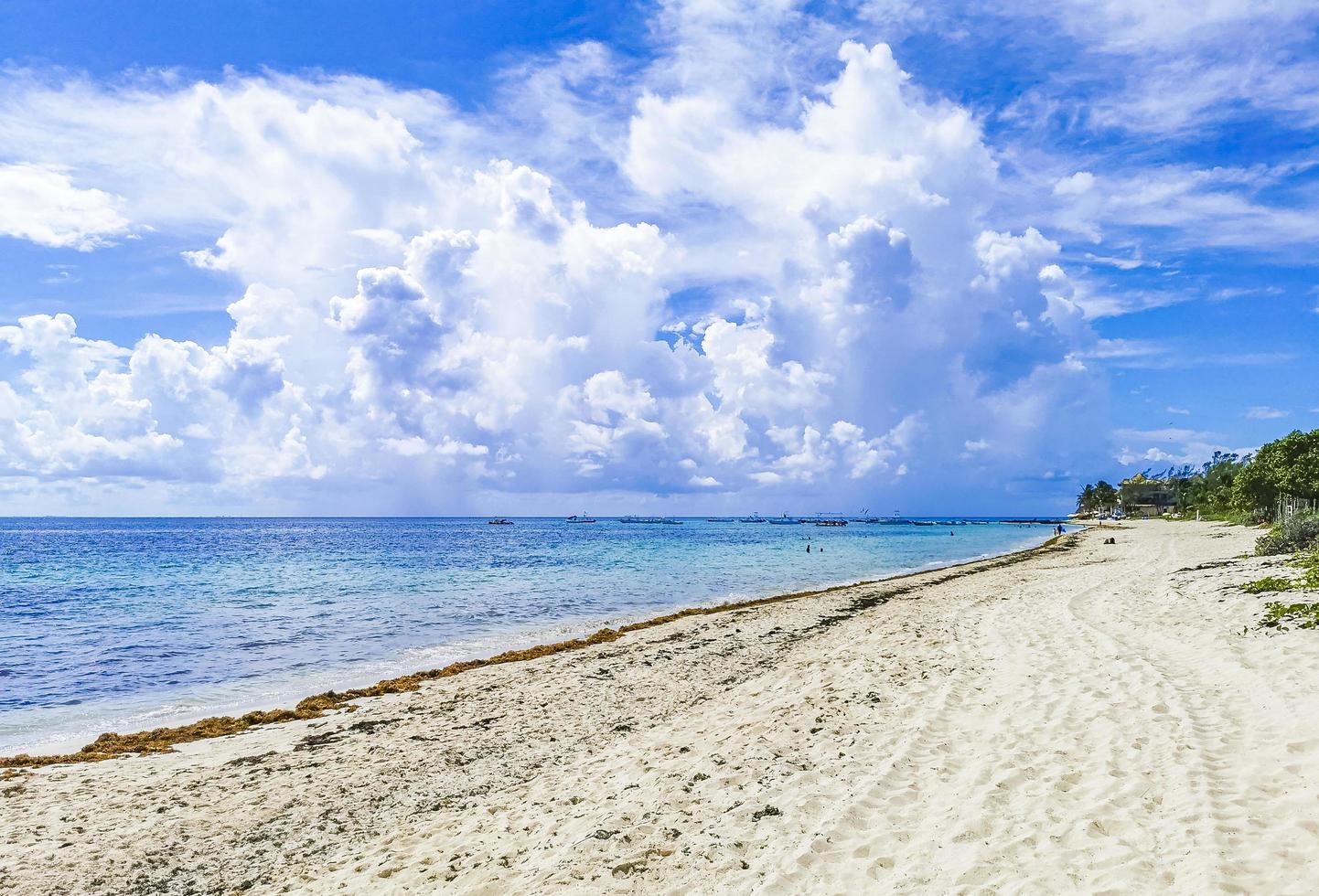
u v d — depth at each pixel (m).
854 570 52.25
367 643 23.75
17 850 8.62
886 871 6.07
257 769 11.49
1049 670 12.30
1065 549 62.88
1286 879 5.09
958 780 7.84
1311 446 55.91
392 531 167.62
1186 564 30.98
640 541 106.00
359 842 8.50
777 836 6.93
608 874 6.48
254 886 7.52
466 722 13.68
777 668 16.25
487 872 6.91
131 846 8.70
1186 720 8.81
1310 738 7.50
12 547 93.19
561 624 27.53
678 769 9.23
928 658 14.45
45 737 14.11
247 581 45.34
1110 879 5.43
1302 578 17.84
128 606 33.12
